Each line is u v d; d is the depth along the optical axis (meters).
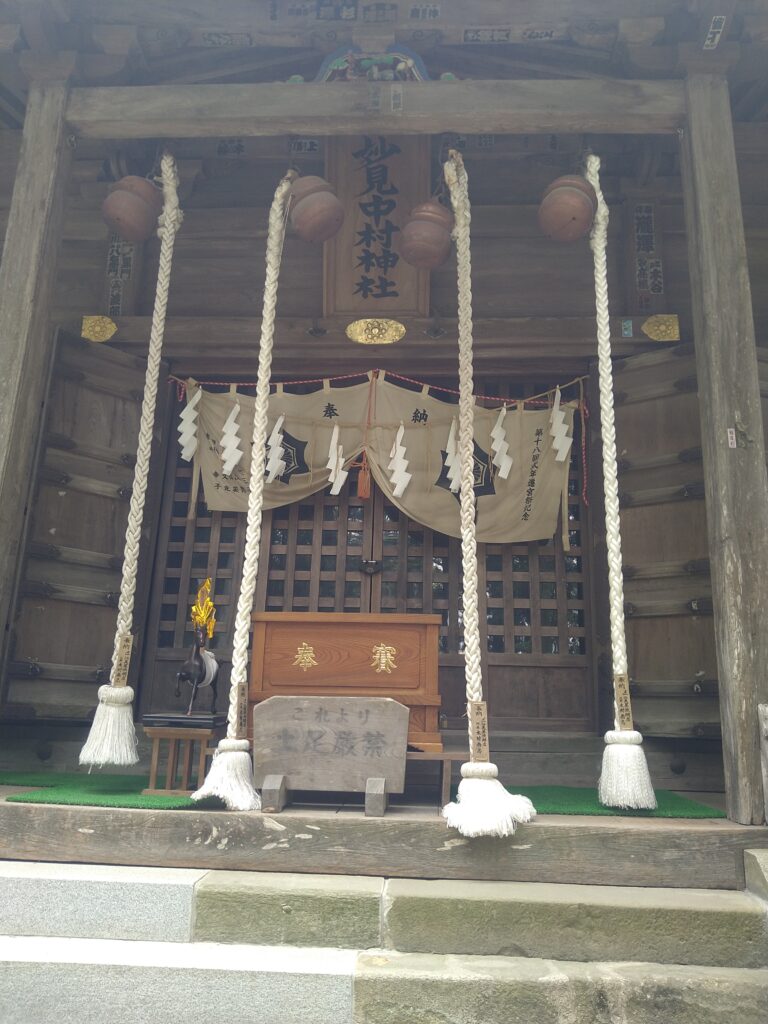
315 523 5.68
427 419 5.61
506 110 4.36
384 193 5.78
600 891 3.00
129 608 3.84
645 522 5.24
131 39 4.59
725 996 2.60
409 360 5.76
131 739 3.65
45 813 3.24
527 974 2.63
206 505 5.73
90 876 2.99
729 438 3.77
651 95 4.39
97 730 3.60
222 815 3.21
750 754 3.37
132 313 5.86
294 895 2.89
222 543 5.68
